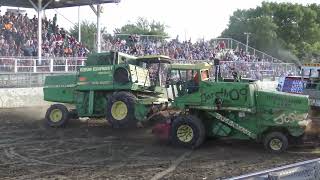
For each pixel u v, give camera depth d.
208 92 16.28
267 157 14.93
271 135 15.70
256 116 16.05
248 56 56.88
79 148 16.20
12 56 31.95
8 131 19.59
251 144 16.95
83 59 34.28
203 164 13.87
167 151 15.77
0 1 39.38
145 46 47.00
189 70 16.53
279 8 120.81
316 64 25.08
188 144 16.12
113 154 15.25
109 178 12.11
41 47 34.75
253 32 111.31
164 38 51.66
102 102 20.44
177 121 16.36
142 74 20.31
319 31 118.94
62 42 38.19
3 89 28.00
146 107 18.62
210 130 16.67
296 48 109.56
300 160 14.41
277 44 107.06
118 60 20.36
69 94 21.03
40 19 34.09
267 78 50.19
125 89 19.69
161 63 20.78
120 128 20.06
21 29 37.19
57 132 19.48
